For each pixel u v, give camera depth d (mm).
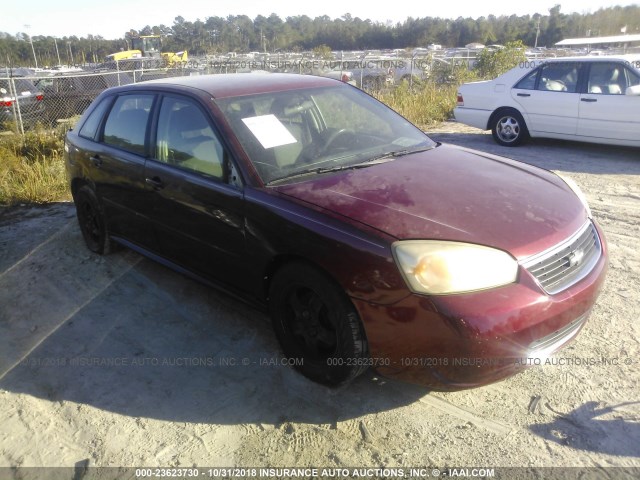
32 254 5156
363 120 3979
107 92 4758
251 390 3070
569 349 3275
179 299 4141
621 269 4301
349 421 2797
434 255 2473
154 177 3785
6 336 3797
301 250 2816
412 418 2797
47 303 4207
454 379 2529
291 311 3113
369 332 2625
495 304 2432
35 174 7270
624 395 2861
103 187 4465
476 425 2723
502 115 9281
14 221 6152
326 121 3801
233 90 3707
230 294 3521
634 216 5516
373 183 3080
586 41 31484
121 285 4414
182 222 3633
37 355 3537
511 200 2943
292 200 2947
